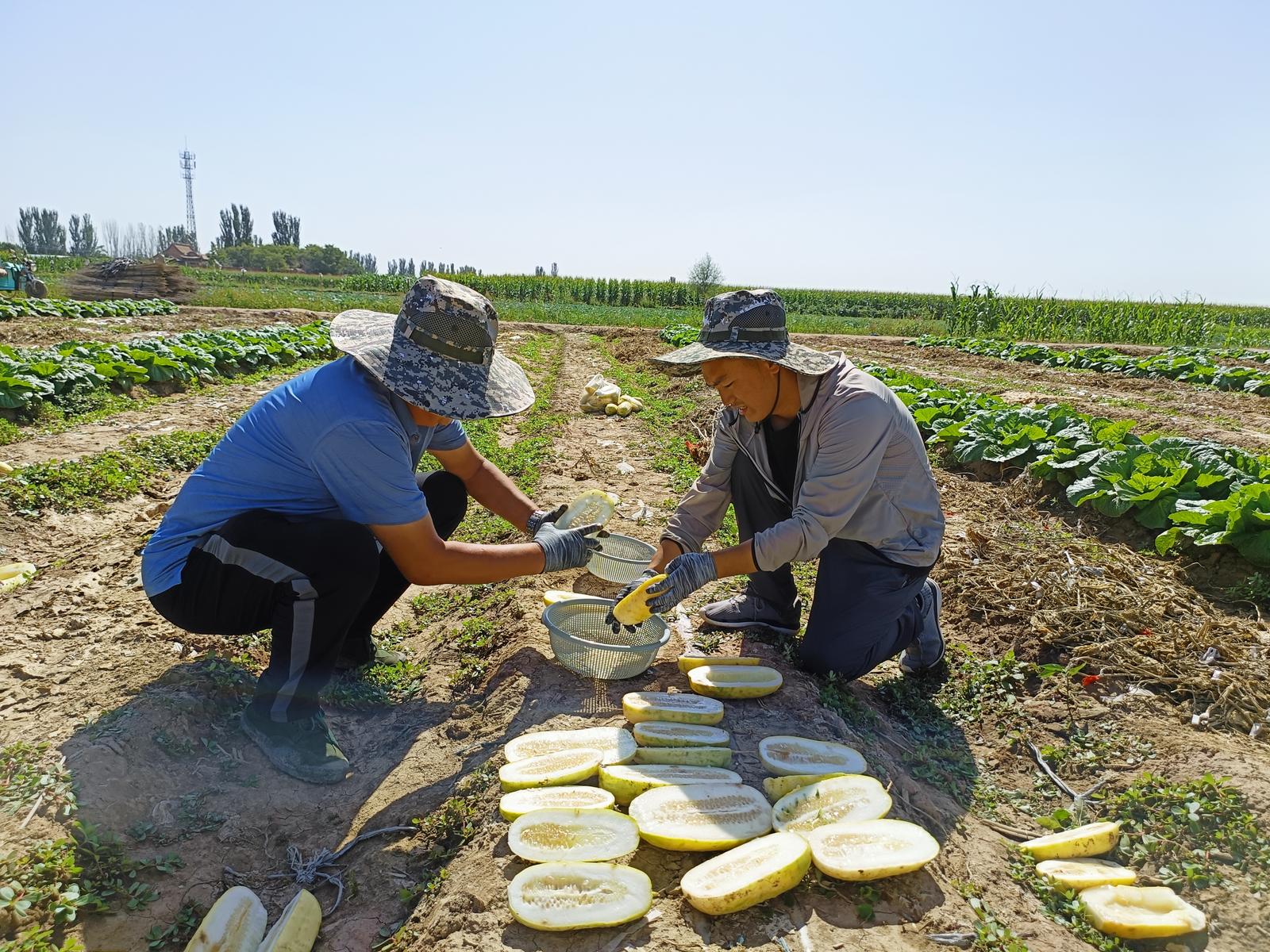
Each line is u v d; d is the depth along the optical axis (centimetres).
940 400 1129
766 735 344
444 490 407
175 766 334
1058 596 502
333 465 316
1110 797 345
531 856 262
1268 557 549
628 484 781
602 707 364
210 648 421
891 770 337
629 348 2208
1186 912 270
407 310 309
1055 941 258
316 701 352
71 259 6894
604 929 242
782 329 354
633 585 385
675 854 274
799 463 376
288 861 302
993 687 434
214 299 3281
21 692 375
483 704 386
